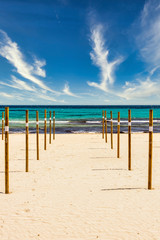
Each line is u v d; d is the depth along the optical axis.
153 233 3.53
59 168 7.86
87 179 6.48
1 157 9.86
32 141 15.20
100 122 34.44
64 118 43.53
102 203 4.69
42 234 3.52
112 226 3.75
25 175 6.92
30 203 4.71
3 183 6.11
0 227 3.74
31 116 49.09
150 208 4.44
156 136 18.05
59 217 4.07
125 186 5.83
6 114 5.29
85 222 3.88
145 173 7.18
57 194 5.24
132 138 16.75
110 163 8.67
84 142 14.70
